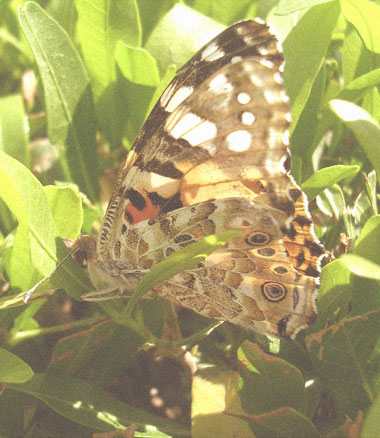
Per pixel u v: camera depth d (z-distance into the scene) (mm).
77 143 117
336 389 100
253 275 102
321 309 103
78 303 118
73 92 116
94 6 117
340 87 122
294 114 111
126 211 103
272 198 98
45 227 101
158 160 101
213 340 110
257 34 97
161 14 127
